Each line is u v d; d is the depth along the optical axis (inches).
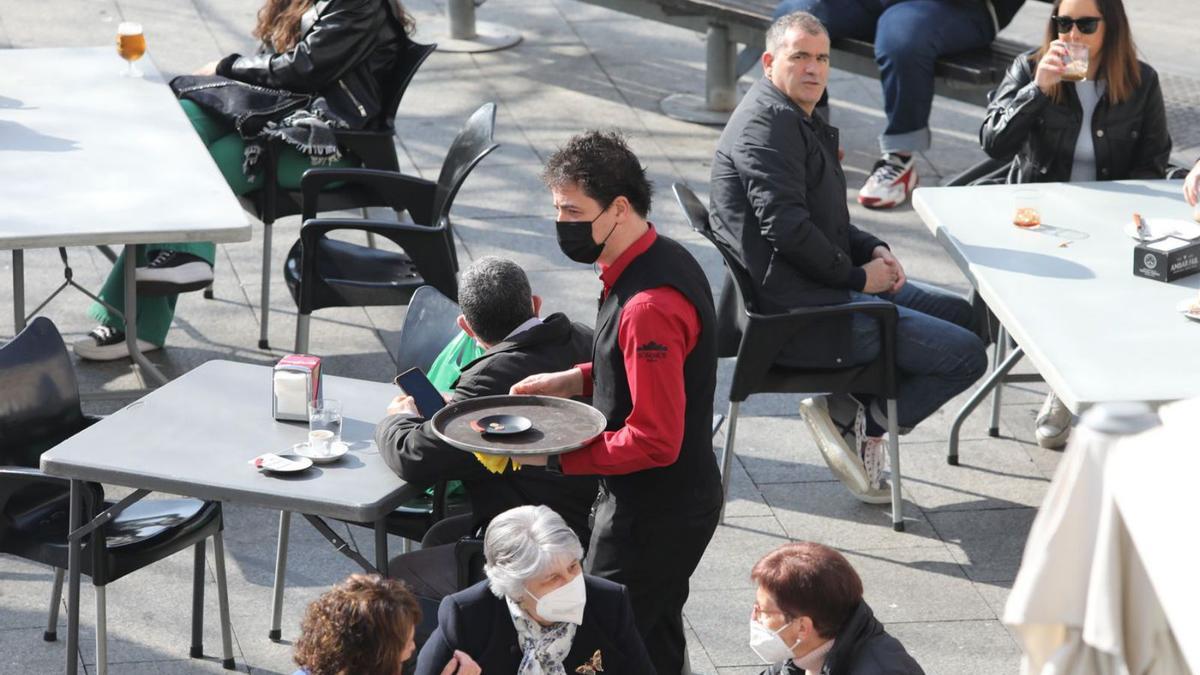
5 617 704.4
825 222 784.9
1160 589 261.1
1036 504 824.3
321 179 918.4
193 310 1008.2
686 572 576.4
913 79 1159.6
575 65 1449.3
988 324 873.5
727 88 1344.7
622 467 539.8
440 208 881.5
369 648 461.7
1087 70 868.0
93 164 858.8
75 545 609.3
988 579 757.9
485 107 895.7
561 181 534.6
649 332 533.0
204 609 712.4
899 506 792.9
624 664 517.3
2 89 980.6
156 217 784.9
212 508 661.3
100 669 625.0
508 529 502.6
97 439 610.5
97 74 1019.3
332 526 791.7
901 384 796.0
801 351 767.1
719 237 764.0
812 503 823.7
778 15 1245.7
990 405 927.0
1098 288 724.0
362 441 624.7
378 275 904.3
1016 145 893.2
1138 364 644.7
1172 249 731.4
